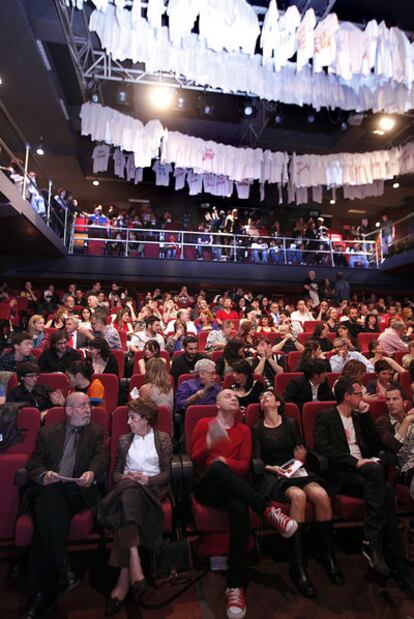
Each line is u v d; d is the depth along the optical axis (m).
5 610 2.10
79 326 5.57
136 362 4.84
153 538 2.26
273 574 2.43
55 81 9.01
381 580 2.37
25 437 2.77
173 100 10.14
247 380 3.52
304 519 2.46
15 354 3.93
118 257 10.79
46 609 2.08
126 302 8.44
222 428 2.75
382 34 6.92
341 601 2.21
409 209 15.23
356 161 10.51
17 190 6.88
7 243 9.14
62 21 6.96
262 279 11.37
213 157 9.81
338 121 11.52
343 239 13.10
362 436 2.99
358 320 7.71
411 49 7.02
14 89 8.80
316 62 6.64
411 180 13.30
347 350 4.93
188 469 2.55
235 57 7.52
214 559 2.45
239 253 11.46
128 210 12.84
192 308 9.04
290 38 6.41
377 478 2.52
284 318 7.97
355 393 2.94
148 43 6.86
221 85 7.49
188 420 3.03
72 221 10.89
